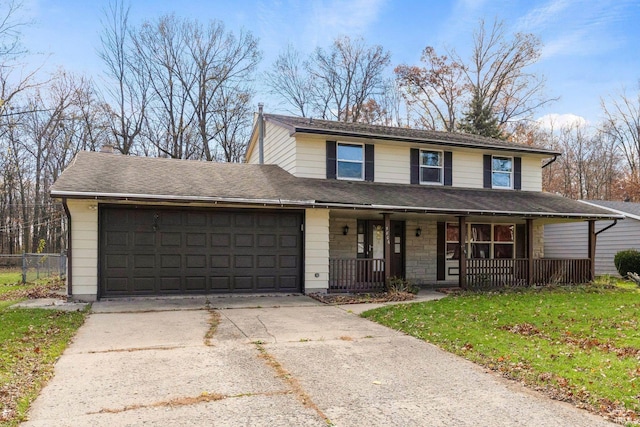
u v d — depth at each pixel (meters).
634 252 16.52
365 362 5.67
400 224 14.89
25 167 28.61
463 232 13.24
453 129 33.62
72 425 3.67
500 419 3.95
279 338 6.90
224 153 28.61
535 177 16.80
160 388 4.59
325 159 13.96
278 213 11.77
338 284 12.34
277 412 4.02
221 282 11.23
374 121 34.06
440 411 4.11
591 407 4.21
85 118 26.27
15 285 15.41
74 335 6.84
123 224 10.48
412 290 12.39
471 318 8.39
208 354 5.91
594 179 38.03
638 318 8.27
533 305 9.88
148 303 9.90
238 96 28.72
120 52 26.31
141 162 13.16
